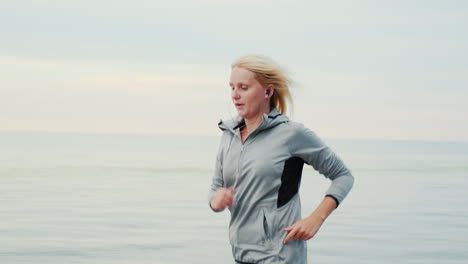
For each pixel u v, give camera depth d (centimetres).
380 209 980
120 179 1606
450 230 764
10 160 2281
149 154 3188
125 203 1047
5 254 586
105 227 767
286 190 202
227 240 678
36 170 1855
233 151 210
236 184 207
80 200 1080
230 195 196
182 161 2505
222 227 778
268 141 203
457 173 1966
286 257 198
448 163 2592
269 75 206
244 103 207
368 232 743
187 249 621
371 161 2758
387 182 1562
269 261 200
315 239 687
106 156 2833
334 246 646
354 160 2848
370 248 638
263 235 201
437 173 1958
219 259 572
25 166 1992
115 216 876
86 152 3356
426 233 739
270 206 201
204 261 562
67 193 1205
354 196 1188
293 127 202
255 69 204
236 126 213
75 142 5362
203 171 1955
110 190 1288
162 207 997
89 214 893
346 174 206
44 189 1280
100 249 617
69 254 590
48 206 980
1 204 996
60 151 3456
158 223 810
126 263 551
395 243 669
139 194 1211
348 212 938
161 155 3083
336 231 746
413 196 1195
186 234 718
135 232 729
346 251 620
